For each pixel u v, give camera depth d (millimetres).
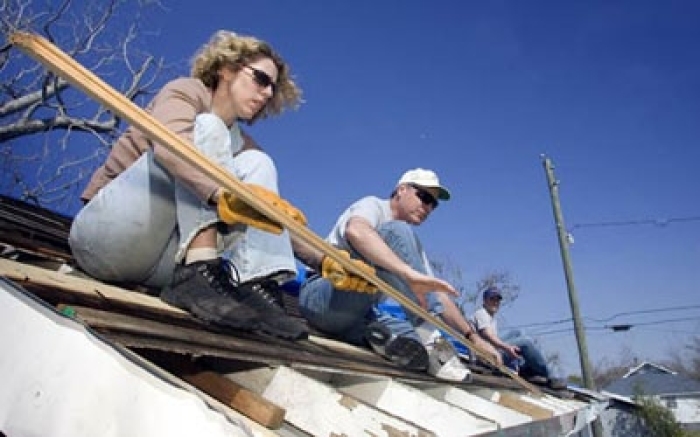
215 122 1832
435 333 3496
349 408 1561
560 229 14555
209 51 2283
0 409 936
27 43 925
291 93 2570
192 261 1744
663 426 13531
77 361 936
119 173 2123
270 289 2166
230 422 928
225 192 1604
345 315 3223
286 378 1628
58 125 10391
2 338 998
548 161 15000
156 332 1350
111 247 1850
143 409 895
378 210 3342
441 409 2188
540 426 3160
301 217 1672
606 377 39969
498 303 6895
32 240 2590
